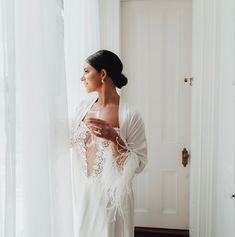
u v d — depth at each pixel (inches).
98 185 41.9
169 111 82.2
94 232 42.2
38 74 29.8
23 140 28.8
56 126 34.1
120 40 79.6
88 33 61.6
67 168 35.9
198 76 73.0
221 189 67.0
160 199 84.8
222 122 66.5
